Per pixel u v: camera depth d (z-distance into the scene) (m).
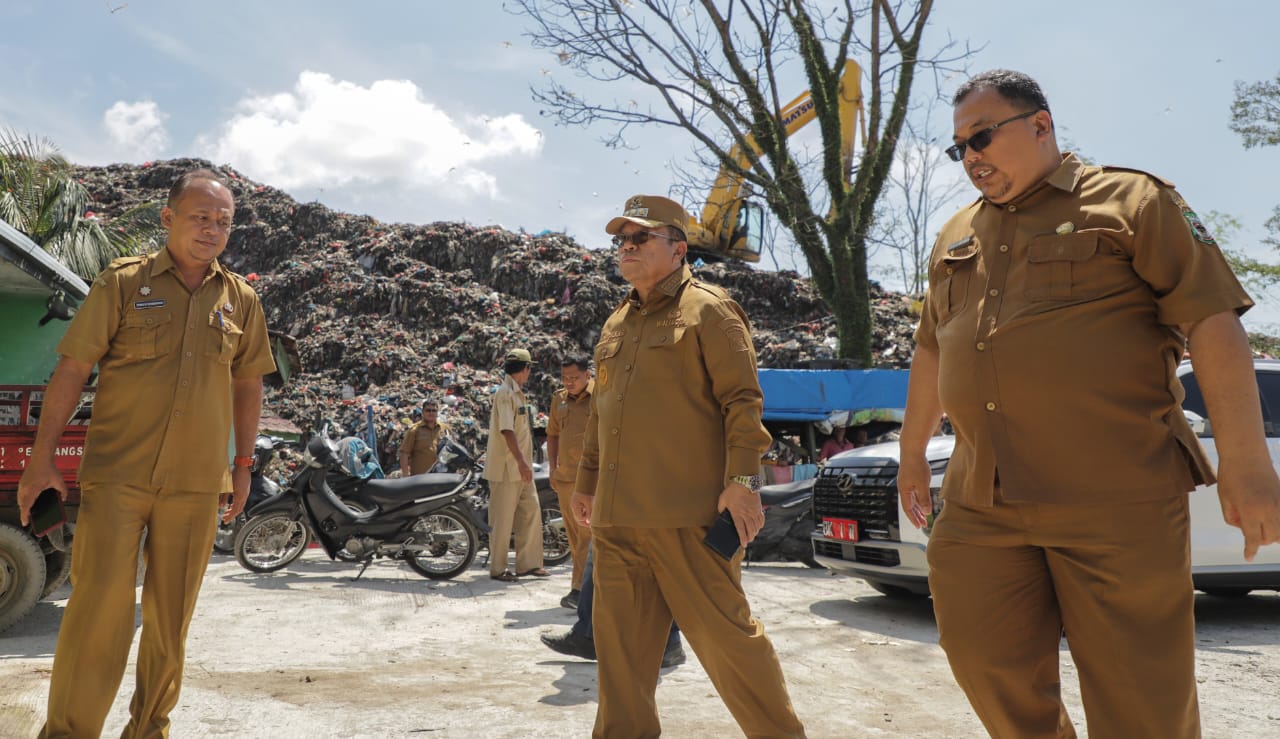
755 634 2.71
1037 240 2.12
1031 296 2.11
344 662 4.62
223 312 3.06
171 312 2.95
